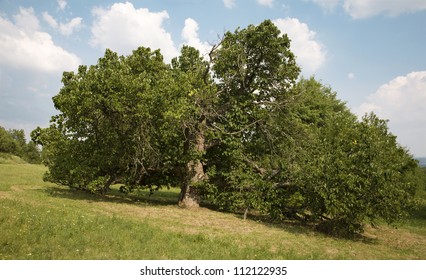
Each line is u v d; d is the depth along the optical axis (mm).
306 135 19250
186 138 18344
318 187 13938
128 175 20203
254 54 19484
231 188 18984
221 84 20031
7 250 7555
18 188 20453
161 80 17359
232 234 12398
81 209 14508
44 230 9148
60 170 19719
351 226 13859
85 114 17797
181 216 15820
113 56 19484
